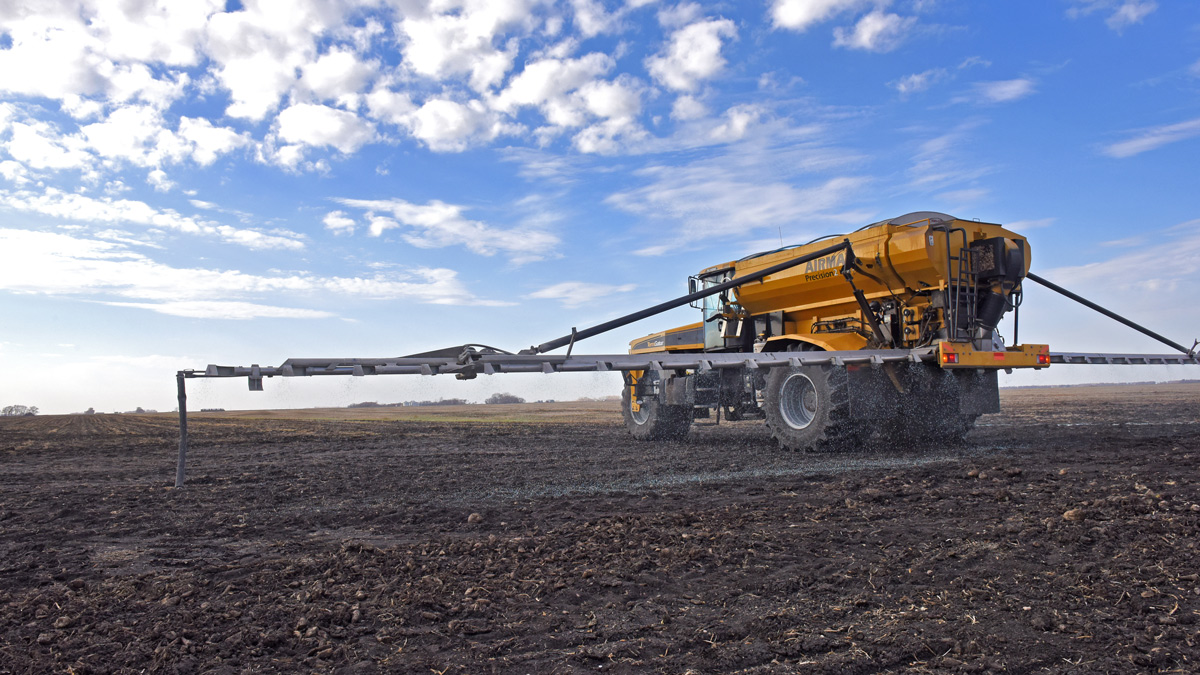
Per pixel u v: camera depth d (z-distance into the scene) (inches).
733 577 137.8
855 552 153.3
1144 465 264.4
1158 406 763.4
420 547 167.3
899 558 147.0
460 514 211.6
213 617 120.1
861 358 337.4
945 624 110.9
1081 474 246.4
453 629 113.2
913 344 360.8
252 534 192.5
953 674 94.4
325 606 124.4
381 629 113.9
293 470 343.0
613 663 100.0
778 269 386.0
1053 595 121.6
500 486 271.6
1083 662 96.2
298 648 107.0
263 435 641.6
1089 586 124.3
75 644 109.0
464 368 256.8
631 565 145.8
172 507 237.9
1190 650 98.1
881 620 113.6
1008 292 366.9
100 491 280.7
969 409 362.9
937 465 286.5
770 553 153.4
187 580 144.2
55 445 576.4
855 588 129.5
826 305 401.4
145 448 520.7
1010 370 379.2
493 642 108.4
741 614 117.8
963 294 351.9
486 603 125.0
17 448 546.0
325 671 98.7
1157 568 131.3
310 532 194.1
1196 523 160.1
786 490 238.4
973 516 182.7
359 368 245.8
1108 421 542.0
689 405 461.7
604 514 205.3
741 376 439.5
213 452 466.6
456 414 1131.9
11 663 101.7
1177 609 112.3
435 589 133.2
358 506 233.5
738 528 177.8
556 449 434.0
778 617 115.5
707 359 302.7
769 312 438.6
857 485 239.0
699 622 114.7
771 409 398.9
